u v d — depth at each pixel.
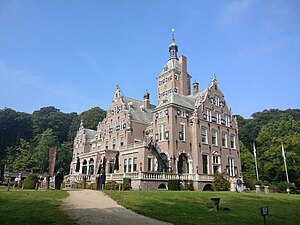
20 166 81.50
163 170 41.09
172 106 44.59
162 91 62.38
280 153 62.06
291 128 76.00
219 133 50.53
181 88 60.25
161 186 37.38
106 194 23.47
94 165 49.09
